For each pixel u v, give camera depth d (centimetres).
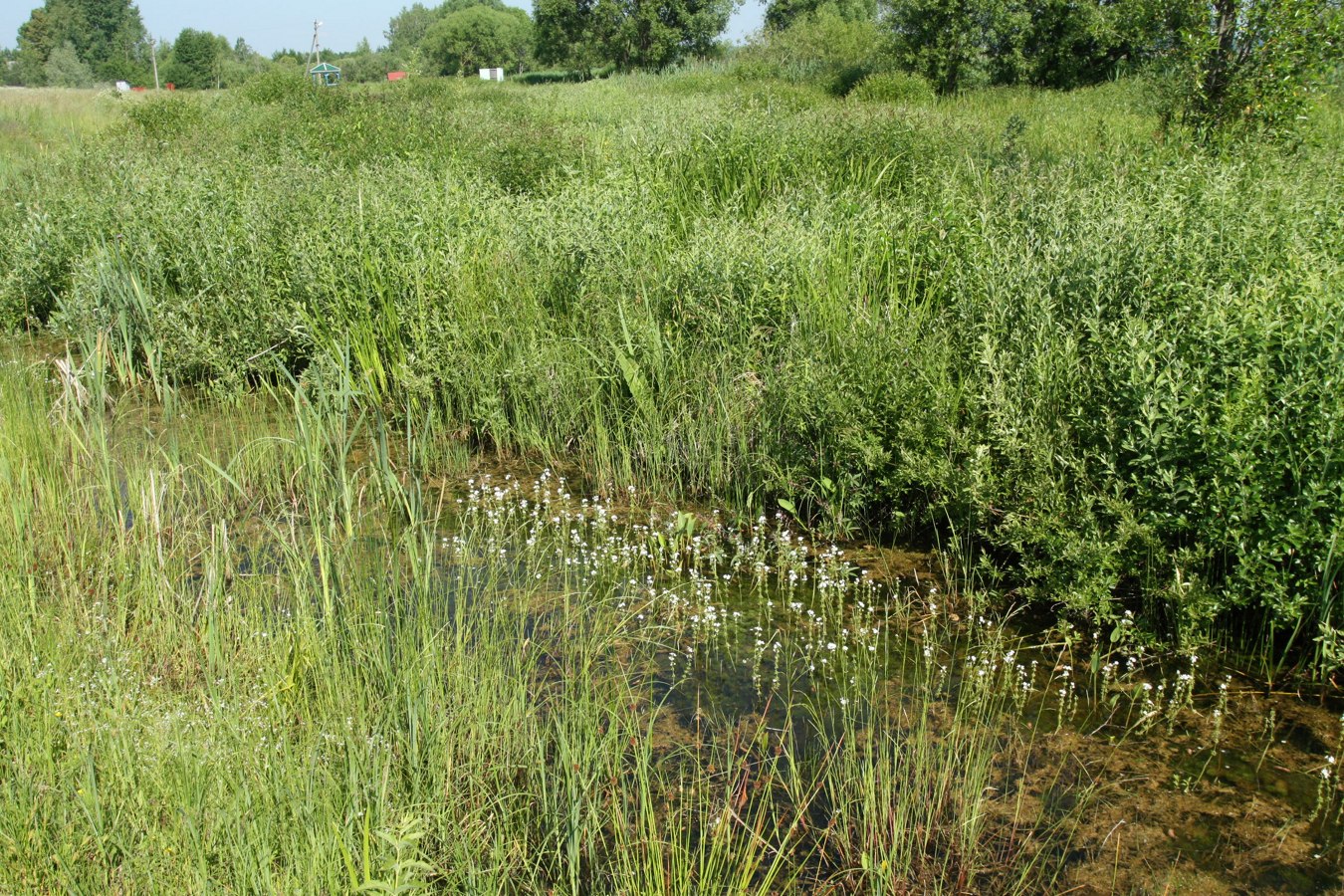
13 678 340
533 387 645
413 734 328
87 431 559
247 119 1680
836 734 372
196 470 582
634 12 5284
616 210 749
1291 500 397
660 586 483
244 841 277
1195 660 391
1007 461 490
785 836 312
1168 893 296
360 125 1356
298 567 447
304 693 356
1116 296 538
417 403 657
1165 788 339
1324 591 385
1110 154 902
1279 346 440
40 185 1161
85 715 323
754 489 557
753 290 634
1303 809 327
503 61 9956
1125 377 456
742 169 910
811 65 3000
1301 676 394
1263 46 1023
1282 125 1002
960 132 1066
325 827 286
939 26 2462
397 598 416
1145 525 415
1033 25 2470
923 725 352
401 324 706
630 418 616
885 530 525
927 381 516
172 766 297
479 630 422
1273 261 531
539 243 748
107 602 421
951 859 313
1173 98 1134
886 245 684
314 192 877
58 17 13475
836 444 527
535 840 321
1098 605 417
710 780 347
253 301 748
